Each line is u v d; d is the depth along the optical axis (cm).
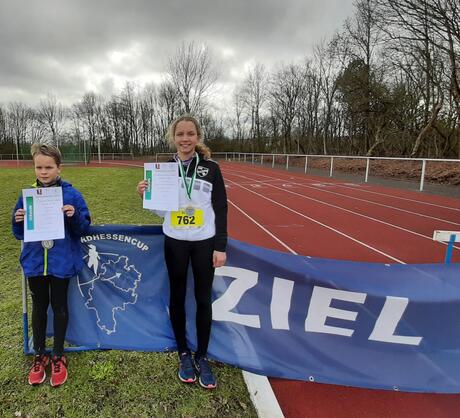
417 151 2467
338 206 1077
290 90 4494
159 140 6238
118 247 286
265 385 251
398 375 256
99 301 289
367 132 3103
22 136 6662
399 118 2653
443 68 1962
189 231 243
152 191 242
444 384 252
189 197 242
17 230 243
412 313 258
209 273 252
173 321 268
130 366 269
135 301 292
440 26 1691
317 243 679
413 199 1207
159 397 238
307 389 255
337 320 266
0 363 265
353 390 255
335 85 3278
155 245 287
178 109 5275
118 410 226
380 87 2523
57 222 235
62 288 255
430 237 728
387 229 791
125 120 6475
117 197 1105
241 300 277
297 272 267
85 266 285
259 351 272
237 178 1953
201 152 252
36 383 244
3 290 394
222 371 268
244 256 272
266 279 272
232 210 1006
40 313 255
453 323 257
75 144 4088
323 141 4141
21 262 249
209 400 237
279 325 273
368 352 262
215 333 281
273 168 2766
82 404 229
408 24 1805
